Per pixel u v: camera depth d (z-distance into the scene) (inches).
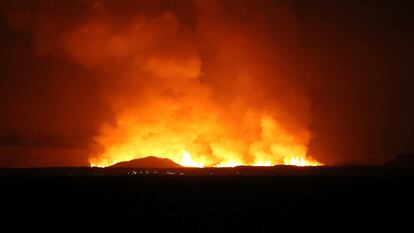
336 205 2134.6
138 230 1567.4
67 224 1667.1
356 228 1578.5
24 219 1769.2
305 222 1690.5
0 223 1685.5
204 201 2341.3
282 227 1608.0
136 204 2210.9
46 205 2160.4
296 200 2346.2
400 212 1900.8
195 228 1601.9
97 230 1574.8
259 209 2032.5
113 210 2006.6
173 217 1819.6
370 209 1983.3
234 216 1835.6
